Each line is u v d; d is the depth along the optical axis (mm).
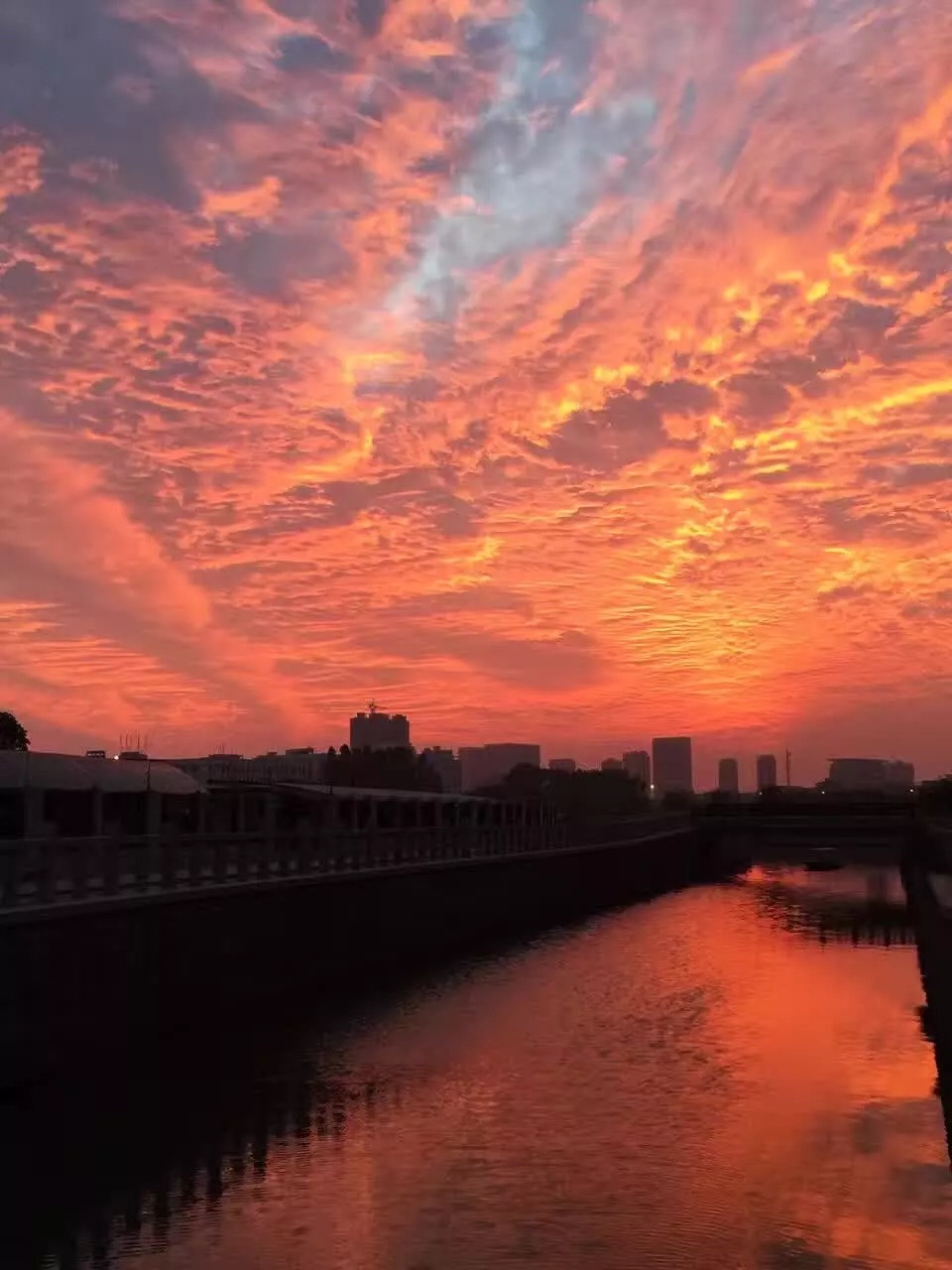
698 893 78875
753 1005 31719
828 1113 20312
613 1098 21422
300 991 33562
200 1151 18234
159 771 44031
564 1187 16547
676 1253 14148
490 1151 18203
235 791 47031
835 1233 14789
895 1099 21266
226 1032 27766
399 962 40969
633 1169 17312
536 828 62250
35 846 21828
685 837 93938
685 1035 27469
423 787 117000
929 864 54531
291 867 34250
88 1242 14555
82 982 22906
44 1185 16719
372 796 53656
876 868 112812
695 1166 17422
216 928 28719
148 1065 24031
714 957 42625
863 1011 30672
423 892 44438
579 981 36375
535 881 58156
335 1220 15328
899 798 129875
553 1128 19453
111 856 24500
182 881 28094
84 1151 18234
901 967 39375
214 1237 14773
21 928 20953
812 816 99188
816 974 37781
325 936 35656
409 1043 26594
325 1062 24562
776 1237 14664
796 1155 17922
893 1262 13898
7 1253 14289
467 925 49000
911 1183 16641
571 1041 26781
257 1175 17141
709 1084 22453
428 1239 14625
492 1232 14844
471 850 51875
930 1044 26281
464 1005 31875
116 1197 16203
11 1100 20594
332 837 37438
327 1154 18156
